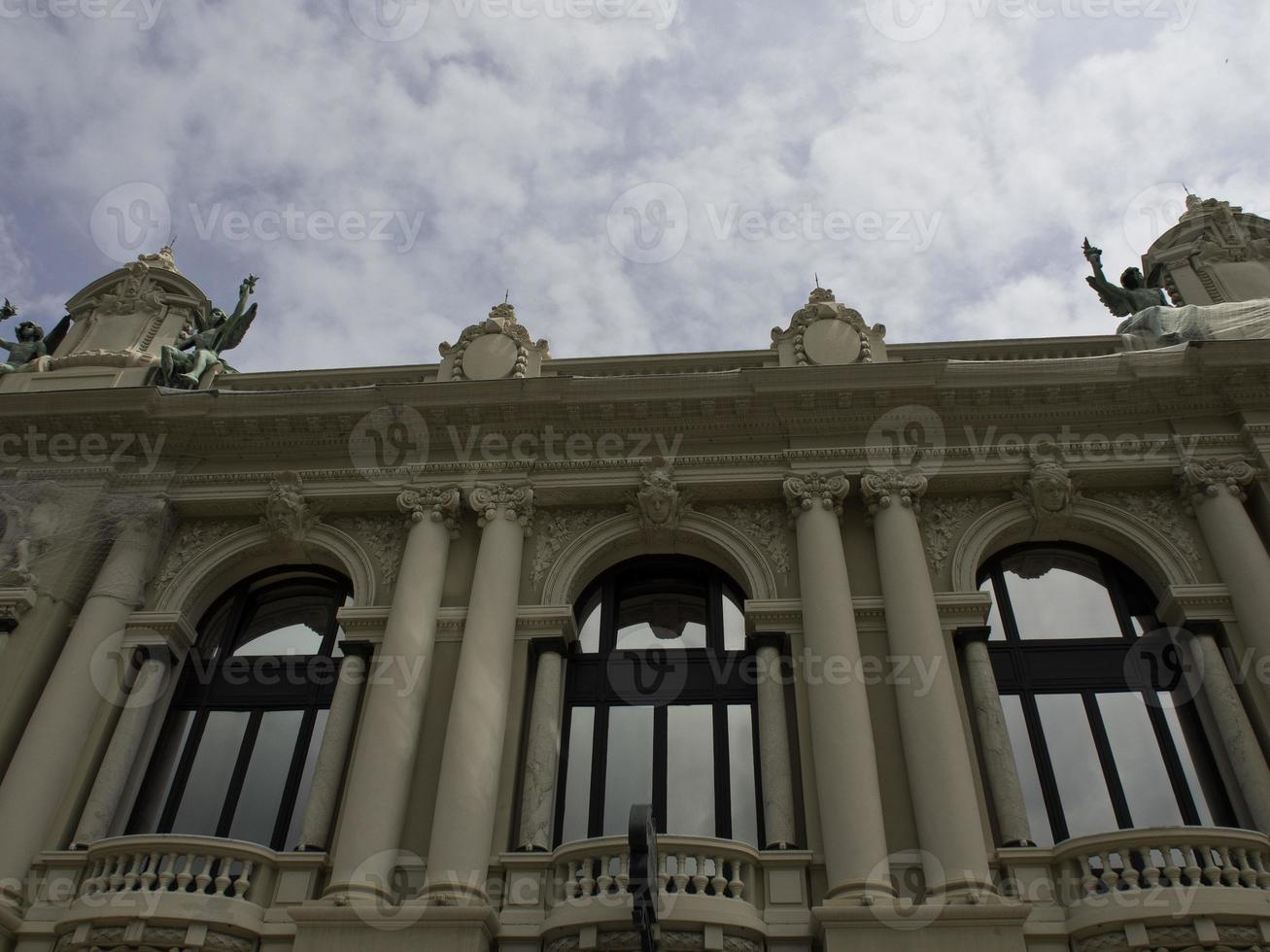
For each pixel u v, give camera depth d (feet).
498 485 50.52
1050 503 48.06
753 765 43.27
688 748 44.04
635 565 50.90
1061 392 50.14
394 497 51.24
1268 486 46.93
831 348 54.34
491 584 46.73
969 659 43.96
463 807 39.34
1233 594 44.06
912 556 45.78
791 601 45.80
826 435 51.11
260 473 52.95
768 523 49.73
